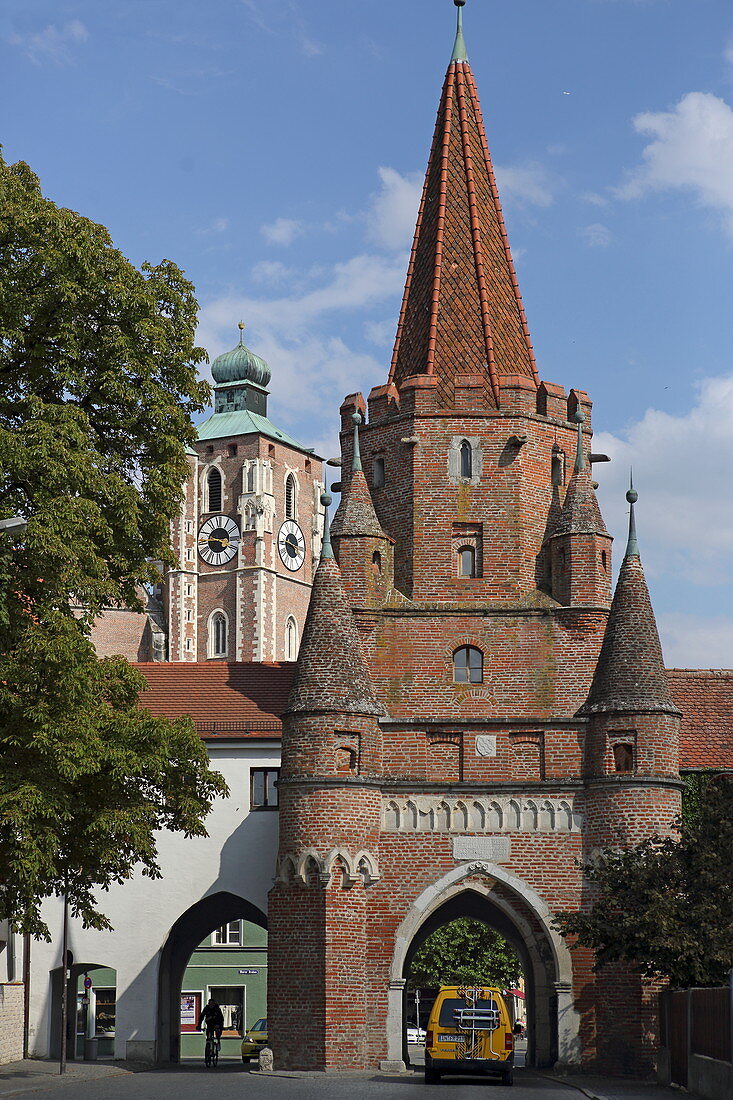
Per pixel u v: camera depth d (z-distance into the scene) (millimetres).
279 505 194625
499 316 60969
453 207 62406
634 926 45562
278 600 192375
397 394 59938
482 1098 37500
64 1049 48594
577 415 60344
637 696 53281
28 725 37406
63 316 40375
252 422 193000
